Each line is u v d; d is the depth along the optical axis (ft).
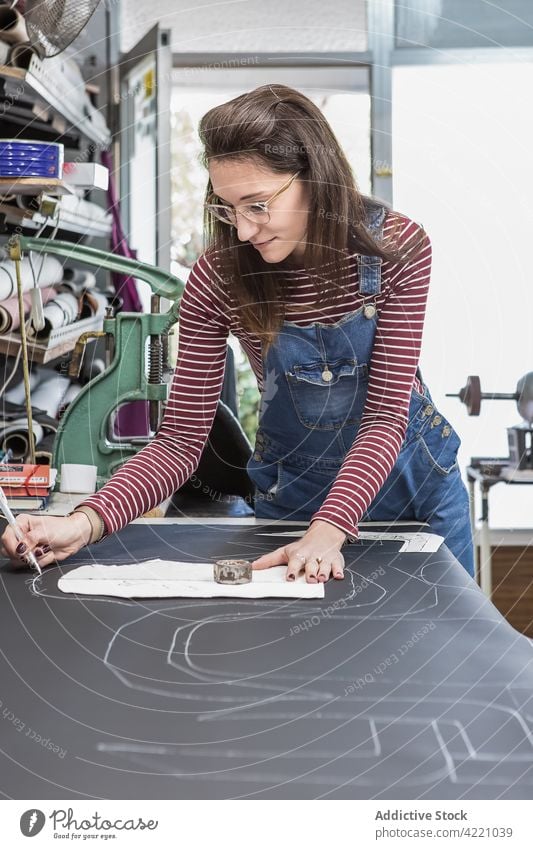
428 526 5.43
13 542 4.31
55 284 10.80
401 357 4.80
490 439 14.40
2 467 6.21
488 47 14.93
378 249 4.59
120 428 9.05
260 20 15.10
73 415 6.57
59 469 6.43
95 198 14.11
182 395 4.98
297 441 5.47
